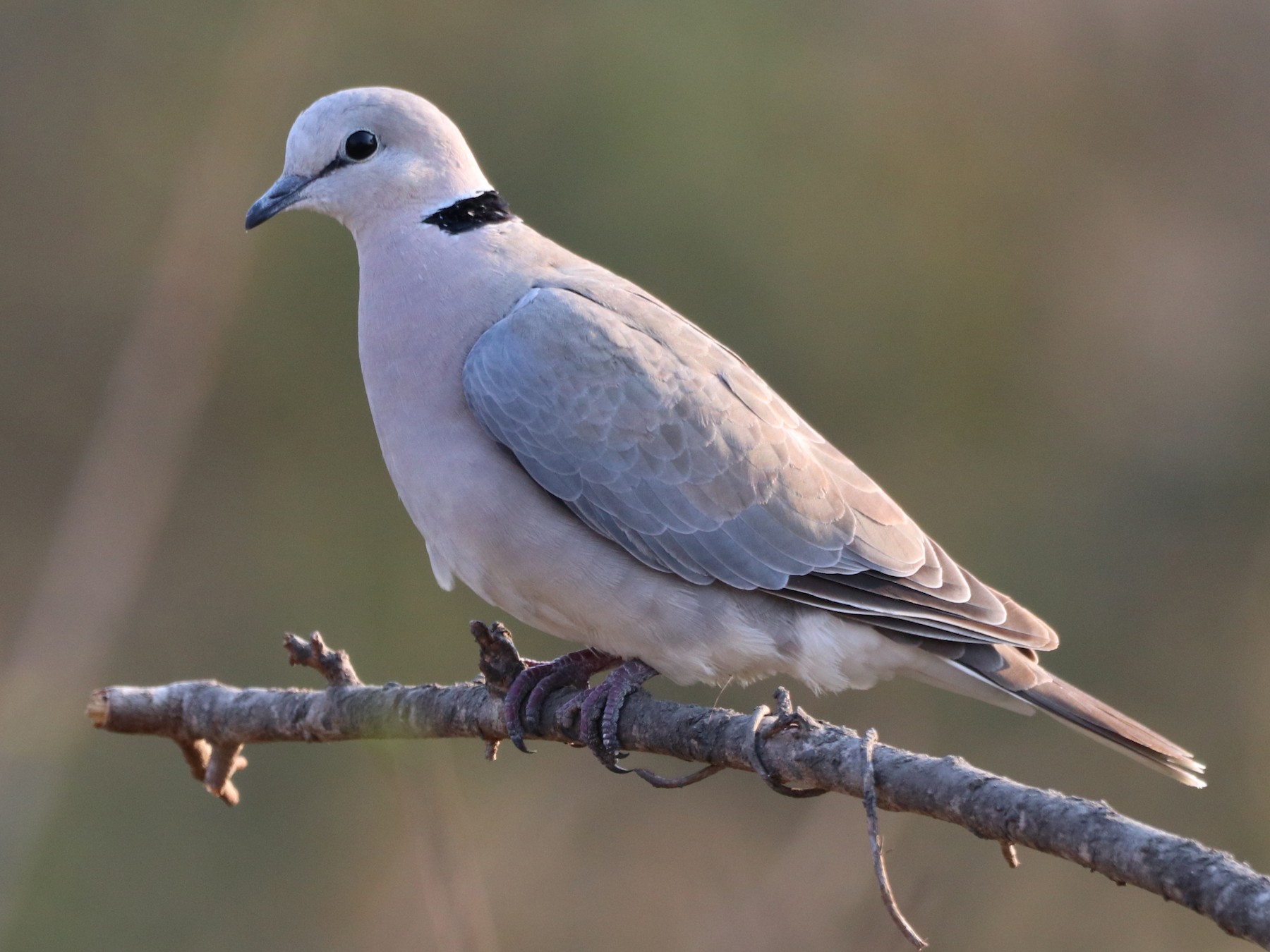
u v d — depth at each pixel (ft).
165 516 42.11
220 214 43.93
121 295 48.08
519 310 23.62
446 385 23.41
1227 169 49.01
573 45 45.85
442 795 23.71
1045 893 39.22
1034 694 23.11
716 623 23.13
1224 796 42.93
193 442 45.16
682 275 44.68
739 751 18.47
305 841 41.83
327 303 45.65
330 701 22.34
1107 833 15.01
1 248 47.91
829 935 36.60
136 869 40.86
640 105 45.03
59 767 36.40
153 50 48.49
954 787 16.15
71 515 39.70
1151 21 49.08
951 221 46.93
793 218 45.44
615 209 44.70
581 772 43.42
